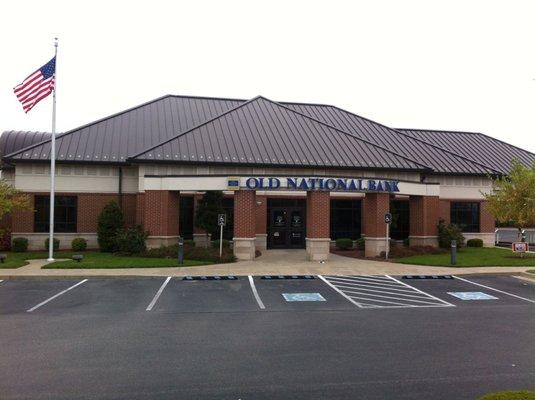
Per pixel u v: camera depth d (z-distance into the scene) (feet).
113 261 68.85
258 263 71.36
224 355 28.09
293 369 25.61
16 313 39.29
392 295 48.44
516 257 79.10
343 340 31.58
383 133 112.16
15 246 84.33
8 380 23.72
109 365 26.13
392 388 22.89
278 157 85.92
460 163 106.52
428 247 85.92
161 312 40.01
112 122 98.73
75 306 42.16
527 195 77.92
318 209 75.56
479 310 41.68
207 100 115.34
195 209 90.33
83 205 88.58
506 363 26.86
